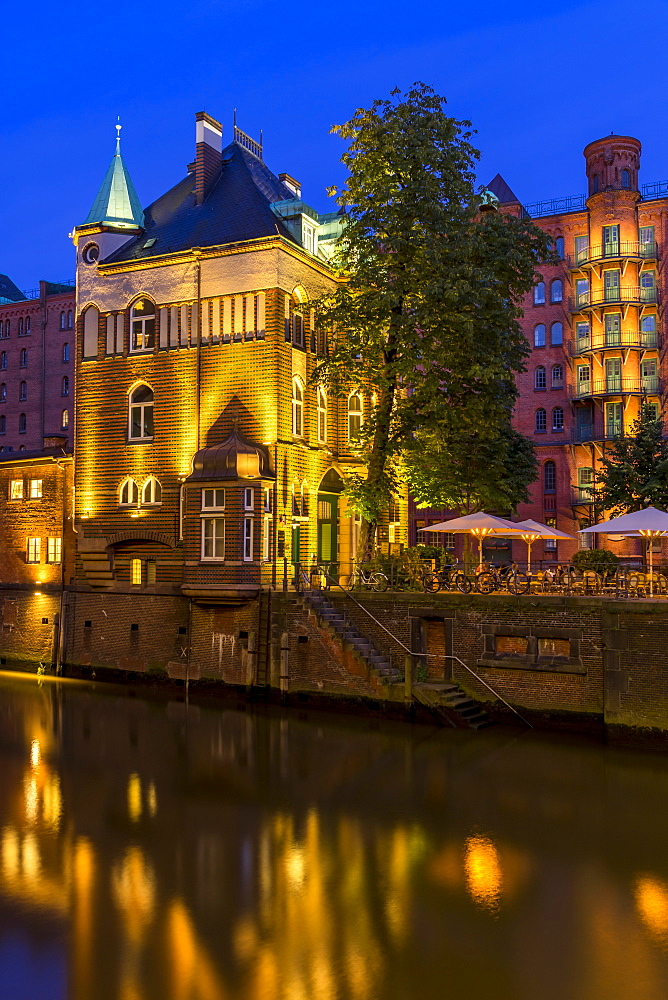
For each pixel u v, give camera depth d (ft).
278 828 53.21
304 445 100.99
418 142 87.45
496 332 89.61
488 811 56.39
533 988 34.42
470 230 89.04
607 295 161.99
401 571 92.58
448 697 79.56
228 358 98.53
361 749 71.97
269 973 35.35
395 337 92.84
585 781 62.64
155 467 102.01
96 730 79.51
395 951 37.37
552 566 135.95
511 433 113.19
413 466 95.66
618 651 72.54
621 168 164.55
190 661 96.58
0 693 97.50
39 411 235.61
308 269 103.81
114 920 40.27
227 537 91.50
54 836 51.72
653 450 119.03
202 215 108.27
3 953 37.19
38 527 113.39
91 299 108.58
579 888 44.27
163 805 57.67
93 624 106.11
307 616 88.63
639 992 34.17
